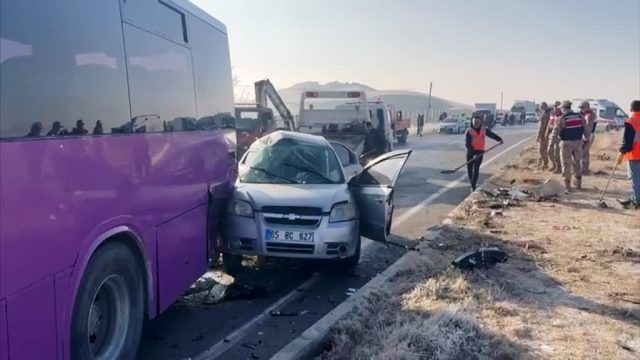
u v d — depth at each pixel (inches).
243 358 185.9
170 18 199.3
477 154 553.6
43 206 119.6
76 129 134.1
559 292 246.8
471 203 462.0
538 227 378.6
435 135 1800.0
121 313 161.9
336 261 288.8
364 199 291.1
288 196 267.6
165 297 189.9
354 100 683.4
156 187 180.9
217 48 255.4
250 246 260.4
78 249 133.2
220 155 256.8
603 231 369.4
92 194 139.9
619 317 220.1
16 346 111.7
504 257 286.0
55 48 127.8
